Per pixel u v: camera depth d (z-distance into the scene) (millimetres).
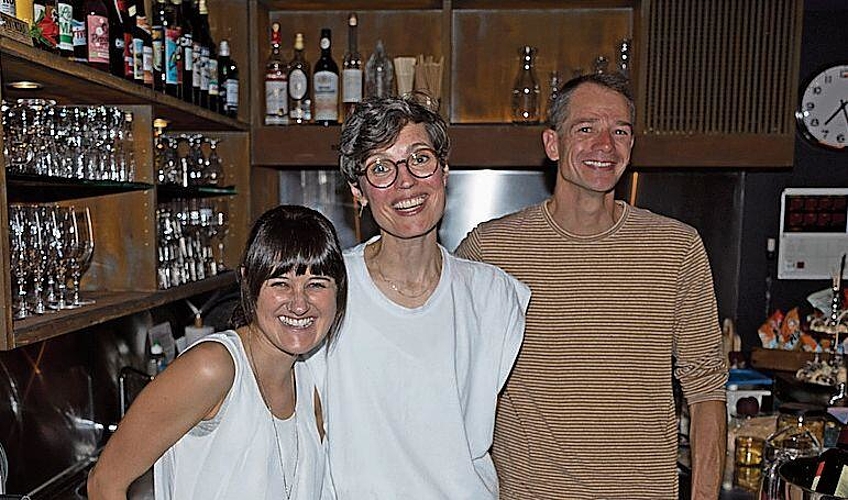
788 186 2865
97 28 1571
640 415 1650
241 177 2580
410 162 1270
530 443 1670
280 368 1259
